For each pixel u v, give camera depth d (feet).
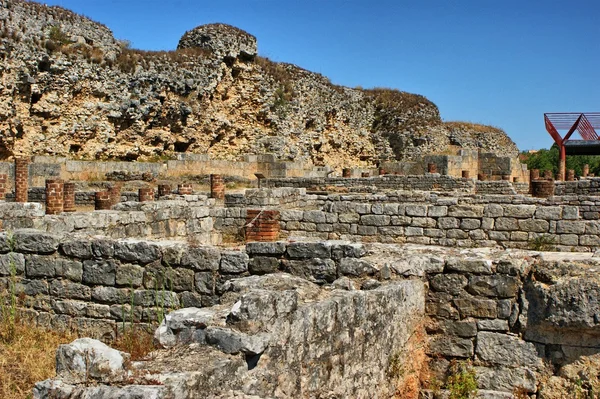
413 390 23.43
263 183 124.26
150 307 27.40
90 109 133.49
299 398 17.26
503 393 22.79
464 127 233.14
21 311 29.01
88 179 117.08
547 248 47.78
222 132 169.48
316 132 198.59
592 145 157.48
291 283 20.94
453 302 24.39
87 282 28.40
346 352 19.42
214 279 26.96
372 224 52.01
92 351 14.76
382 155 222.28
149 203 49.62
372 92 234.58
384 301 21.62
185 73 155.22
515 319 23.38
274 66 188.75
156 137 147.64
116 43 144.77
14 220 39.11
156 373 14.17
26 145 121.60
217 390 14.66
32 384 21.63
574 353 22.44
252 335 15.94
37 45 123.34
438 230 50.75
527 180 205.77
